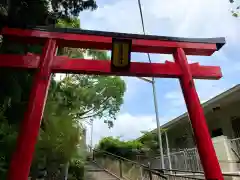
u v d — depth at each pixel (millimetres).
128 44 5078
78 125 8711
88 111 12703
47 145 6961
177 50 5590
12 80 5539
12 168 3725
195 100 4984
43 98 4422
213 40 5844
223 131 12094
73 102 9750
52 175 8086
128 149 18953
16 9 5738
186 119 13656
